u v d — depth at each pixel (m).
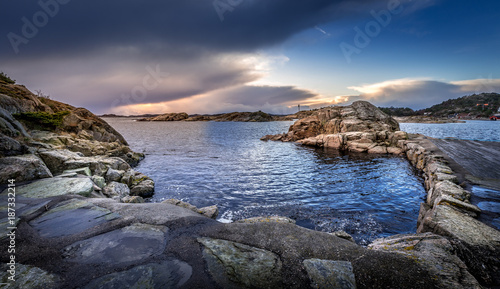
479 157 14.92
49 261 3.70
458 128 71.19
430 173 12.57
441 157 14.94
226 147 34.69
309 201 11.70
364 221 9.31
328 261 3.63
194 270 3.44
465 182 9.23
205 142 42.03
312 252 3.92
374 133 30.92
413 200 11.59
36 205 6.36
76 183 8.46
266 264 3.59
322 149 31.53
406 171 17.91
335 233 5.73
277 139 44.53
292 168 19.80
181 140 45.97
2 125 12.06
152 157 26.16
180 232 4.78
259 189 13.85
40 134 19.16
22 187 7.95
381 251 3.94
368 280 3.18
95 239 4.46
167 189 13.95
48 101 32.75
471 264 3.87
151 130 82.00
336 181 15.41
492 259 3.96
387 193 12.73
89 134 27.41
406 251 4.00
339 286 3.05
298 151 30.02
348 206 10.96
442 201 6.46
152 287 3.04
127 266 3.54
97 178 11.18
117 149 22.75
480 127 75.88
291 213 10.21
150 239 4.46
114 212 5.90
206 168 20.06
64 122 25.05
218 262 3.65
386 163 21.31
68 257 3.83
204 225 5.14
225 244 4.24
